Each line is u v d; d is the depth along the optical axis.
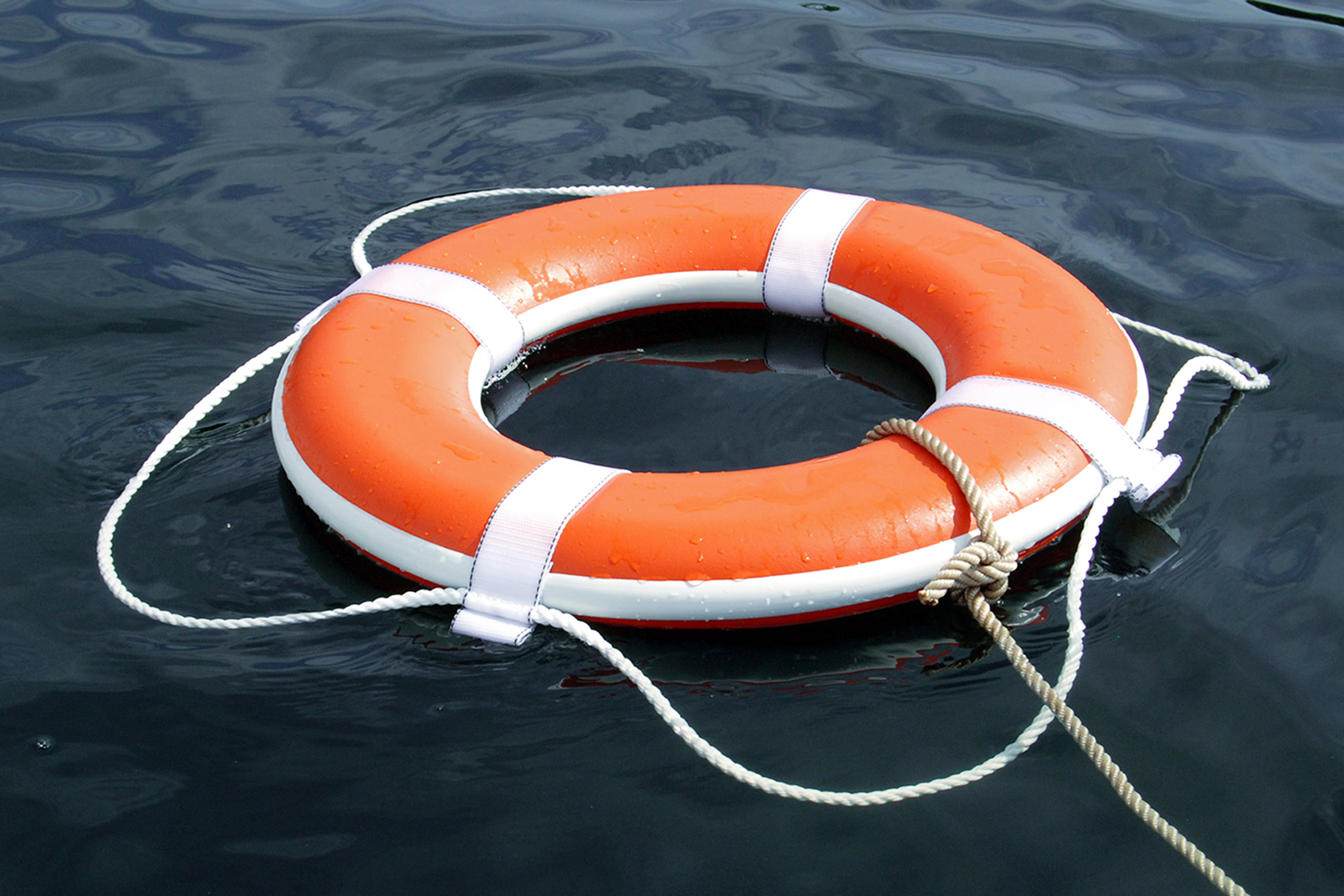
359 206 3.42
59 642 2.02
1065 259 3.20
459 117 3.85
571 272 2.88
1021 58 4.20
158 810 1.71
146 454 2.50
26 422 2.57
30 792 1.73
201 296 3.04
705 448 2.58
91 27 4.30
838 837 1.68
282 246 3.25
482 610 2.06
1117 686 1.94
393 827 1.69
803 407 2.71
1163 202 3.43
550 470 2.18
